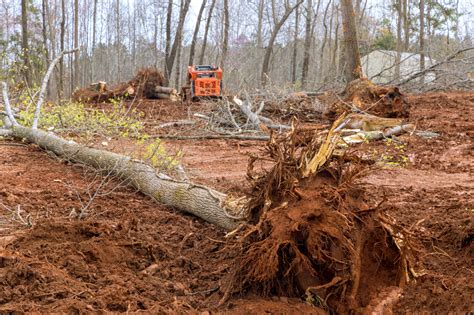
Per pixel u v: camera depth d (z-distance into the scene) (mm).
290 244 4164
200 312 4012
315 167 4383
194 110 18750
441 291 4340
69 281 4133
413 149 11039
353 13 19438
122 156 7664
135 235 5320
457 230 5461
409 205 6832
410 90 20766
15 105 13562
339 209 4141
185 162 9875
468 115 15328
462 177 8773
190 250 5191
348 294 4129
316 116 15586
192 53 33594
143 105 20359
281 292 4301
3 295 3863
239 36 55125
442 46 38938
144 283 4371
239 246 4371
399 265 4352
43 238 5004
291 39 55875
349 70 19562
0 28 40594
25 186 7199
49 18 32531
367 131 12445
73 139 10906
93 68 50000
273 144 4629
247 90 17172
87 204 6227
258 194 4562
